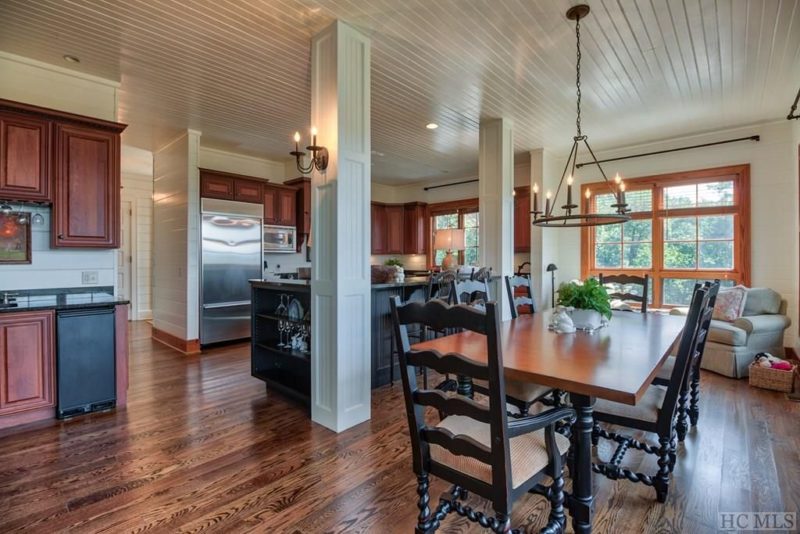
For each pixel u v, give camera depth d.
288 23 2.72
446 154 6.11
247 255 5.48
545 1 2.50
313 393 2.88
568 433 2.26
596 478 2.14
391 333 3.72
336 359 2.70
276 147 5.64
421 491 1.47
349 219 2.75
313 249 2.88
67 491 2.00
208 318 5.08
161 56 3.14
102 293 3.55
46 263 3.30
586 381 1.43
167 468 2.22
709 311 2.27
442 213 7.96
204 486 2.05
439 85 3.69
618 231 5.66
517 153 5.97
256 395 3.41
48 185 3.06
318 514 1.83
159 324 5.64
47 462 2.28
